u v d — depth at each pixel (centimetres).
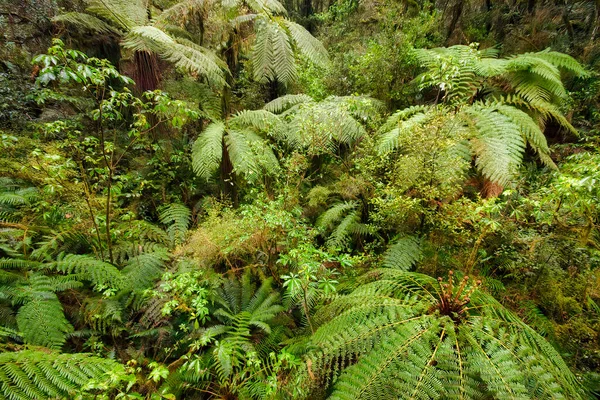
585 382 173
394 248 259
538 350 163
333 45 582
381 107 385
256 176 328
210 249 278
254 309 267
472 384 141
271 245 285
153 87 383
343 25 587
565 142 342
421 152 235
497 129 270
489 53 409
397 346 154
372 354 154
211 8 371
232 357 206
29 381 131
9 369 131
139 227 317
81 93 416
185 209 382
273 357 179
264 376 211
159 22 361
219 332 236
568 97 331
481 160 259
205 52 373
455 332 171
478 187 300
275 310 254
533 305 220
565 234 215
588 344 195
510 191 177
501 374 141
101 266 237
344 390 140
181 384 202
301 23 786
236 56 442
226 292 280
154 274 272
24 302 203
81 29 419
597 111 334
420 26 404
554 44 425
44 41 420
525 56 334
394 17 399
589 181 149
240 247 282
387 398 134
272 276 300
